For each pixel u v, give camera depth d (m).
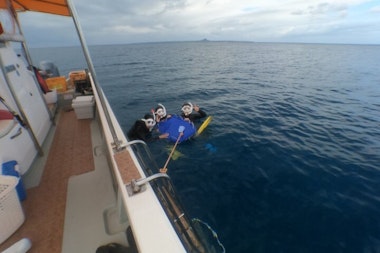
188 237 1.65
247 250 3.33
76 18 1.67
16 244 1.96
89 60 1.84
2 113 2.71
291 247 3.37
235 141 6.80
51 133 4.48
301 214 3.99
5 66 3.03
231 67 29.44
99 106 3.49
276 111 10.26
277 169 5.34
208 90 15.11
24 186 2.89
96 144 4.03
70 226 2.31
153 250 1.19
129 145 2.19
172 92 14.51
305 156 5.97
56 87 6.87
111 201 2.64
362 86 17.44
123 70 25.67
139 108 11.12
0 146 2.47
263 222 3.82
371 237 3.55
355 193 4.56
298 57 50.91
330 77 21.77
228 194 4.50
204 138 6.99
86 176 3.10
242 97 13.07
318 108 10.97
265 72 24.91
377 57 61.09
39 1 3.38
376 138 7.42
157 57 46.06
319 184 4.82
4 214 2.09
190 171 5.26
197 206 4.20
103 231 2.26
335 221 3.85
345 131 7.95
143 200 1.53
